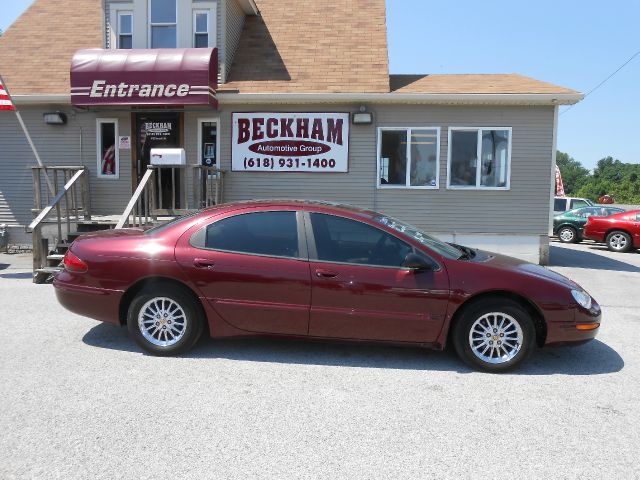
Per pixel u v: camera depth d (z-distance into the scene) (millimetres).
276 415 3676
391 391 4160
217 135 11398
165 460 3061
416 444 3307
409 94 10789
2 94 9508
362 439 3355
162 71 10234
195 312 4812
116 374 4395
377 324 4641
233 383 4250
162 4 11703
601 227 15477
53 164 11641
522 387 4301
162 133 11516
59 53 12555
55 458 3061
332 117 11234
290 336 4773
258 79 11539
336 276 4637
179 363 4695
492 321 4633
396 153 11281
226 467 2998
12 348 5039
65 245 8750
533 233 11234
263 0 14398
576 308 4602
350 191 11328
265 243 4809
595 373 4676
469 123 11125
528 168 11125
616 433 3500
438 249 4895
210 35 11508
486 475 2971
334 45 12539
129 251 4883
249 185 11422
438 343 4672
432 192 11281
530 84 11617
